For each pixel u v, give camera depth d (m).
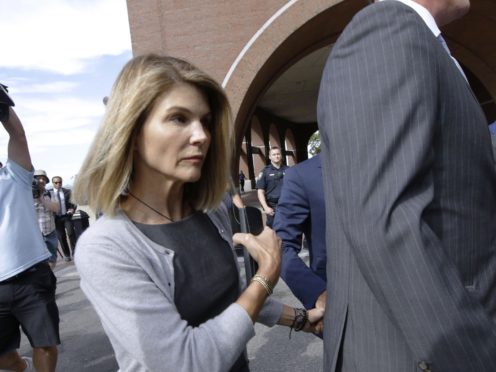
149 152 1.08
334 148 0.96
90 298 0.99
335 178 0.95
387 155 0.87
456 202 0.95
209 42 9.12
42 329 2.73
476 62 10.84
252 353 3.61
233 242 1.30
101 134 1.06
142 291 0.97
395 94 0.89
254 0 8.98
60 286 6.95
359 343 1.03
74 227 9.67
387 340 0.99
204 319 1.12
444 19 1.25
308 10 8.80
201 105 1.11
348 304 1.06
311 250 1.83
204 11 9.10
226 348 0.98
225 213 1.40
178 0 9.16
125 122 1.02
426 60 0.91
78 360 3.85
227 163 1.27
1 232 2.67
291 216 1.83
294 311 1.49
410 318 0.84
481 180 0.99
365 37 0.96
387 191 0.85
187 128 1.08
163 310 0.97
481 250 0.98
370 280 0.89
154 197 1.16
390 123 0.88
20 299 2.70
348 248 1.05
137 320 0.94
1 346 2.76
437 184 0.93
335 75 1.00
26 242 2.72
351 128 0.93
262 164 26.72
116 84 1.08
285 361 3.41
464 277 0.95
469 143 0.97
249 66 9.04
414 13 0.96
